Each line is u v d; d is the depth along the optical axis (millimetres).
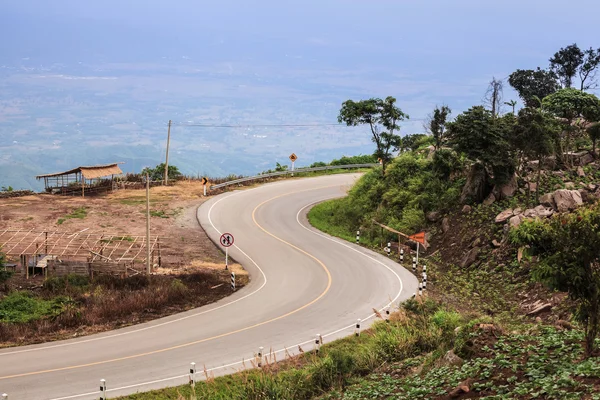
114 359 26328
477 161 42281
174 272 39000
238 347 27719
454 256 39156
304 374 22109
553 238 15578
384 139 57188
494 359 17156
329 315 31984
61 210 53062
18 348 27516
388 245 43406
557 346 17359
